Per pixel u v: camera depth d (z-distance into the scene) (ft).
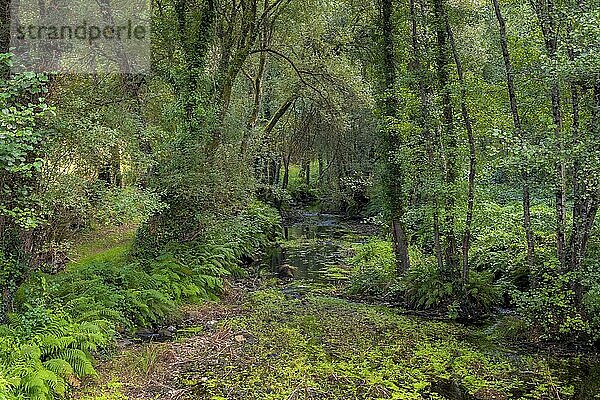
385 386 29.12
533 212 43.01
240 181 56.44
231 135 59.98
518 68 39.96
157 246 53.36
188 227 54.29
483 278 45.57
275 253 77.97
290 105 101.91
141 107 55.21
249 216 77.00
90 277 40.52
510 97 37.93
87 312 33.63
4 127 25.03
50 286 34.86
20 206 30.83
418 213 44.98
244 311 45.39
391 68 49.67
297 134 110.73
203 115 53.52
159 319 40.19
